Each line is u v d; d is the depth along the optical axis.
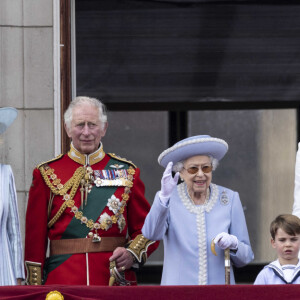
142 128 32.62
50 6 28.73
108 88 32.03
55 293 19.25
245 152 32.84
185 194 22.73
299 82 32.25
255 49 32.12
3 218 22.36
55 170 23.39
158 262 32.75
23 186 28.45
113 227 23.17
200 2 31.97
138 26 31.95
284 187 32.84
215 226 22.44
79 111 23.14
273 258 32.78
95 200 23.17
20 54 28.62
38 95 28.64
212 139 22.33
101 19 31.81
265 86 32.28
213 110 32.62
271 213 32.88
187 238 22.30
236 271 32.75
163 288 19.47
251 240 32.84
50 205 23.22
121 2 31.86
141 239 23.19
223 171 32.88
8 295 19.38
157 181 32.78
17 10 28.67
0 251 22.16
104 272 22.92
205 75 32.22
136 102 32.31
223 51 32.12
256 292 19.41
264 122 32.72
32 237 23.14
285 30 32.03
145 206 23.64
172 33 32.03
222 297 19.42
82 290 19.42
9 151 28.48
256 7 32.00
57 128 28.56
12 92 28.59
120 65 32.03
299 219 22.17
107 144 32.66
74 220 23.02
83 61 31.91
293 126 32.66
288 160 32.78
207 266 22.17
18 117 28.56
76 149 23.53
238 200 22.89
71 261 22.89
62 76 28.73
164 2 31.94
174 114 32.59
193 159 22.39
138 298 19.45
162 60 32.09
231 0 31.97
